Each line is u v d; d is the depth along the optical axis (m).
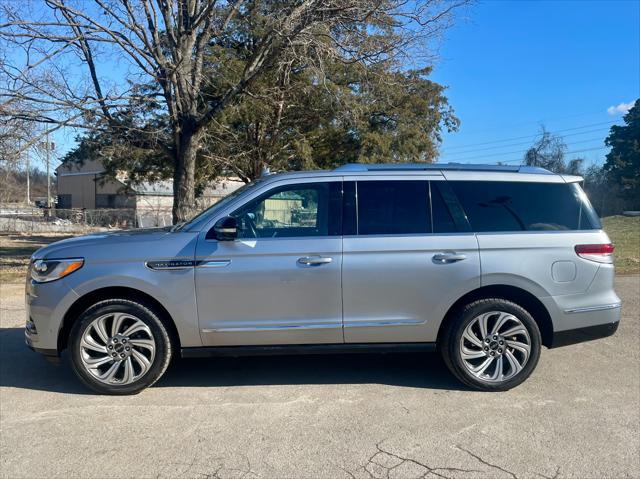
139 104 11.30
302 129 18.17
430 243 4.59
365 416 4.15
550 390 4.68
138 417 4.14
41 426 3.99
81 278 4.46
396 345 4.68
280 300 4.54
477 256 4.59
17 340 6.28
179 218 11.70
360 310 4.58
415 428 3.94
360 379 4.98
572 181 4.93
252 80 11.80
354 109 14.55
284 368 5.30
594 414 4.18
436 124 21.91
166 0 10.73
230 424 4.02
